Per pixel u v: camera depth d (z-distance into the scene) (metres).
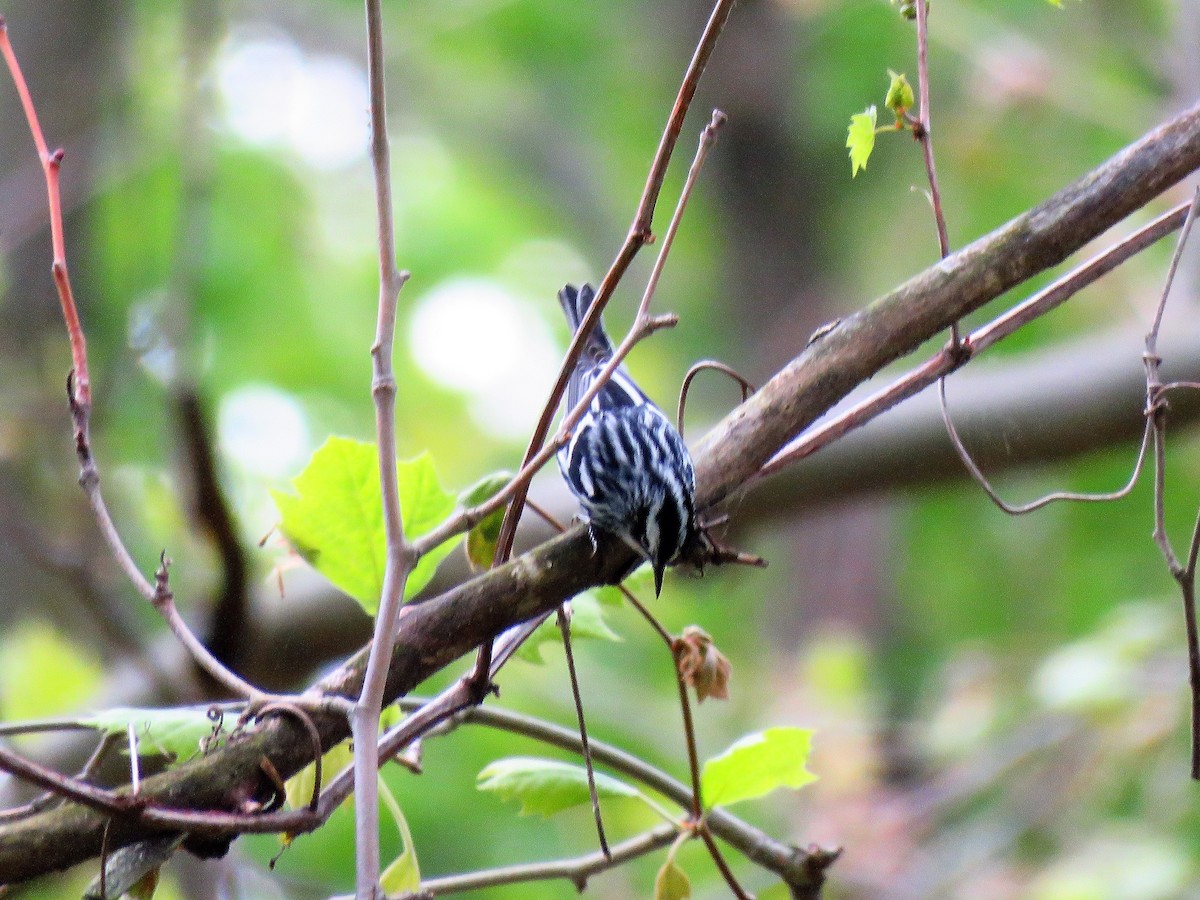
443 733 5.39
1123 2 14.86
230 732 4.49
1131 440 10.30
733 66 19.12
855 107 16.92
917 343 5.11
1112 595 15.10
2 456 10.54
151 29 14.44
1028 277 5.07
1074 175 15.33
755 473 5.24
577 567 4.64
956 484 10.75
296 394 16.33
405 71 19.91
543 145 20.70
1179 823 11.38
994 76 13.73
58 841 4.10
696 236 20.36
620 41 19.50
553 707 13.42
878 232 19.16
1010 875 11.34
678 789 5.43
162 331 11.52
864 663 13.54
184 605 10.30
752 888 11.56
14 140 13.15
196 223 10.21
